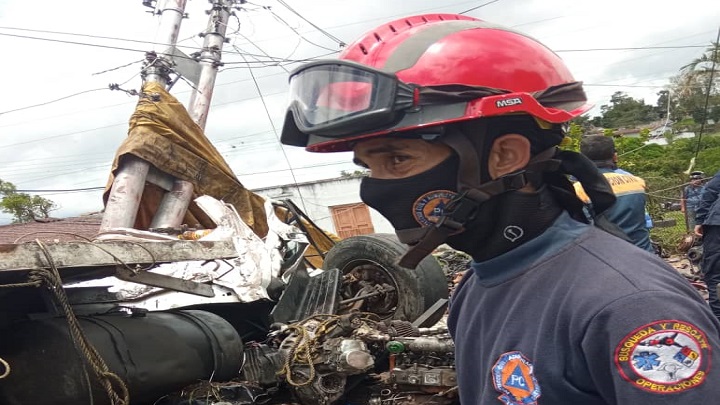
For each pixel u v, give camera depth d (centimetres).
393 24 135
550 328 105
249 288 441
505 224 119
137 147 693
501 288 119
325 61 128
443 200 122
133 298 393
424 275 529
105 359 305
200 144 755
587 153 430
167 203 709
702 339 94
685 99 3047
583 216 127
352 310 501
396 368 396
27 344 295
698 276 690
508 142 119
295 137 149
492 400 112
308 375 404
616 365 95
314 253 828
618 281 101
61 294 263
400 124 118
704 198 527
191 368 351
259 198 782
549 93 122
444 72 117
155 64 1089
